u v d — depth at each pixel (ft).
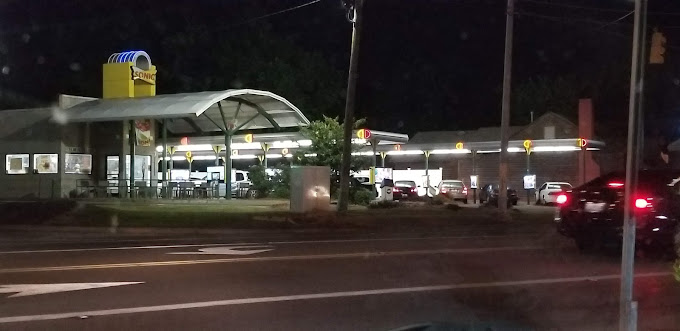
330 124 110.22
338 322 29.48
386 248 55.16
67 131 113.60
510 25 87.30
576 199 51.72
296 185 85.25
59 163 112.57
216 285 37.58
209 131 129.49
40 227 69.21
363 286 37.65
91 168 116.98
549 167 160.56
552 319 30.37
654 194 47.34
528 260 48.03
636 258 49.24
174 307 32.12
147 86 123.54
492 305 33.06
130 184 111.55
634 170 23.56
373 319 30.04
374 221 79.15
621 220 48.78
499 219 85.20
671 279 40.45
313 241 61.62
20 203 77.20
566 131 160.66
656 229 46.60
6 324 28.63
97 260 47.03
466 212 92.53
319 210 83.87
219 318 30.04
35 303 32.65
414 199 132.36
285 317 30.32
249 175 127.85
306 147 111.34
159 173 152.25
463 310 31.89
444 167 175.94
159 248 55.06
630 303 23.24
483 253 51.80
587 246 53.83
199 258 48.26
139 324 28.84
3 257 48.70
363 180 144.46
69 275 40.52
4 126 116.98
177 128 132.16
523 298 34.76
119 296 34.45
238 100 109.50
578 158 156.15
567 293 36.06
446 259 48.29
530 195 147.23
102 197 112.47
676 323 29.73
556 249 54.49
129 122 115.75
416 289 36.88
